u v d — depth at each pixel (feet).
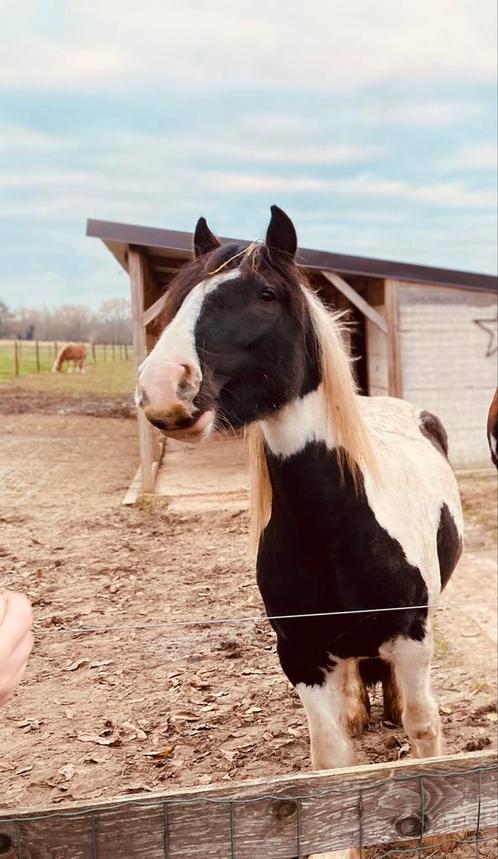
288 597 6.79
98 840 4.29
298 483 6.48
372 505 6.75
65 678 8.46
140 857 4.37
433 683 10.69
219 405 5.77
